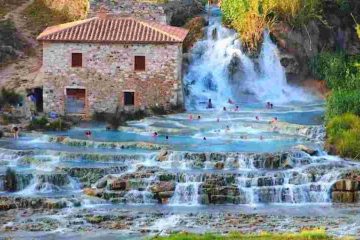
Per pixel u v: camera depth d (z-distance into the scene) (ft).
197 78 243.81
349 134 189.67
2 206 158.71
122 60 221.46
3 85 231.09
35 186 170.19
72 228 148.05
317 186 168.96
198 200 166.09
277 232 143.95
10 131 205.98
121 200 165.27
